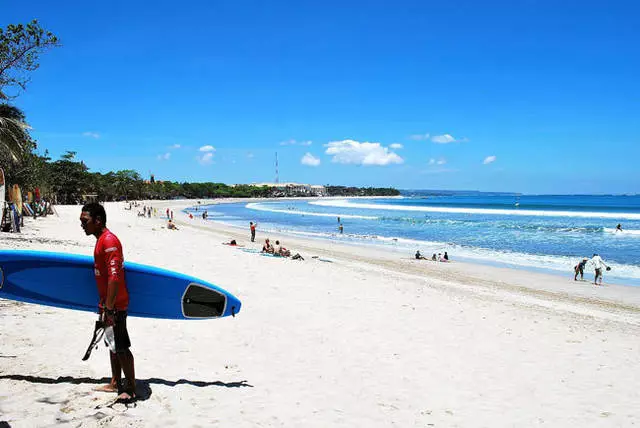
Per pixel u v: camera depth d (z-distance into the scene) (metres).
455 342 7.65
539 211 75.88
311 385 5.20
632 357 7.46
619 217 60.72
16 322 6.20
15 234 18.52
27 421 3.46
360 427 4.21
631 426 4.76
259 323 7.88
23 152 24.06
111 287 3.66
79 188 88.00
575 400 5.43
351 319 8.73
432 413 4.75
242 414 4.14
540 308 12.53
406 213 74.62
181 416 3.92
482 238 35.41
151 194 152.75
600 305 14.19
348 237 36.06
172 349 5.98
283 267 15.41
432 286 15.10
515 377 6.13
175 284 4.59
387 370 6.03
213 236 31.38
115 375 4.14
